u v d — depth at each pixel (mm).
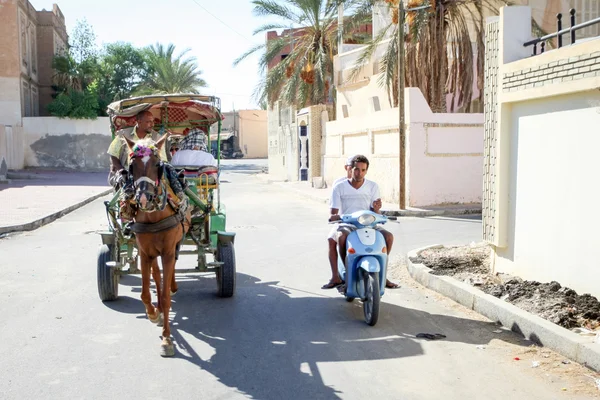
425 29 21266
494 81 9133
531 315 6820
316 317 7641
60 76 46156
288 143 38562
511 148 8852
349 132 26188
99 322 7359
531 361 5980
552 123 7902
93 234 15203
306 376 5637
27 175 36094
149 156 6117
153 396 5168
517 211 8734
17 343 6551
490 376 5605
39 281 9641
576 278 7531
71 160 43438
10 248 13000
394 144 21656
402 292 8875
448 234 14734
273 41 34719
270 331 7051
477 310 7758
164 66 53688
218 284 8570
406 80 22797
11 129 39344
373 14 29312
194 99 9008
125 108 8906
